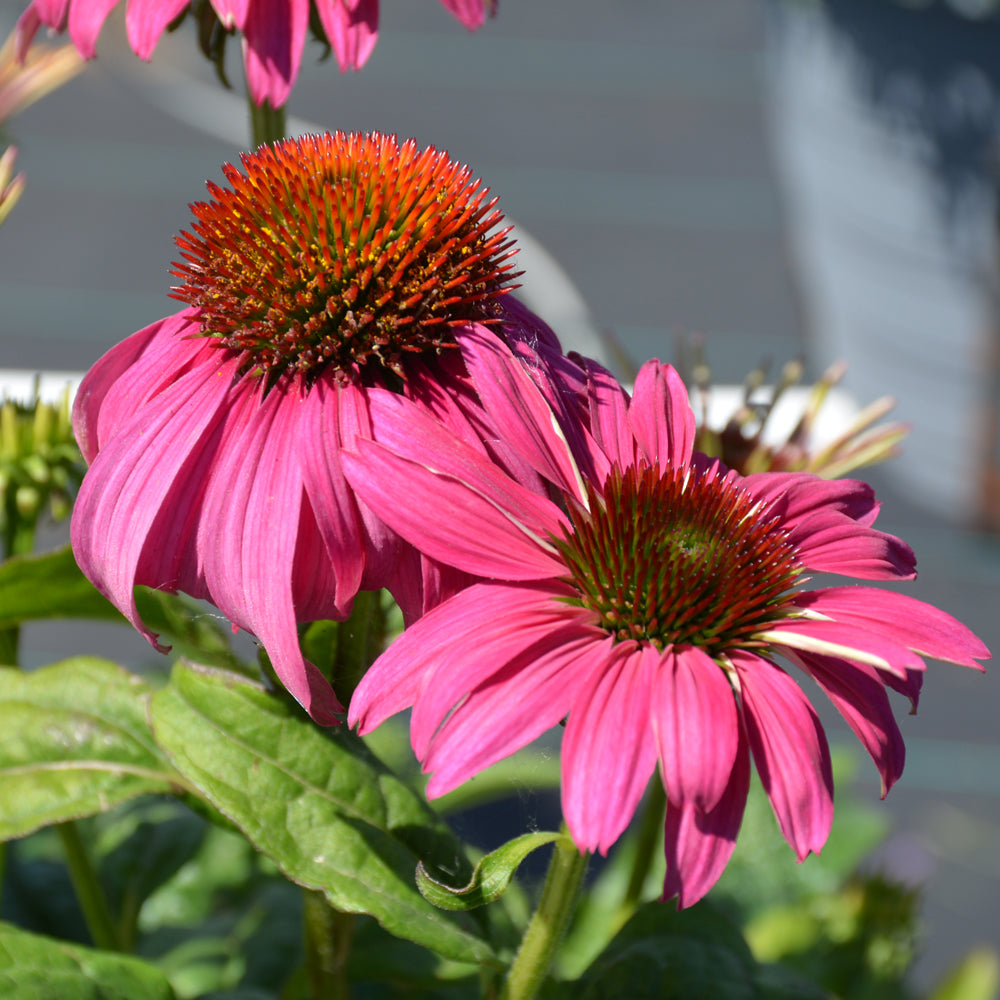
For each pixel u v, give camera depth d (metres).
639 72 3.33
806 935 0.55
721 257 2.30
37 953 0.46
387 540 0.43
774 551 0.44
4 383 1.73
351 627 0.45
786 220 2.48
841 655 0.42
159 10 0.46
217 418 0.44
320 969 0.47
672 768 0.41
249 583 0.43
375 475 0.43
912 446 1.39
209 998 0.51
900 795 1.07
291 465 0.43
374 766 0.46
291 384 0.44
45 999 0.45
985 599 1.30
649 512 0.43
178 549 0.43
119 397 0.44
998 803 1.07
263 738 0.45
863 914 0.56
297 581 0.43
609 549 0.43
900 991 0.56
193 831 0.55
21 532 0.50
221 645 0.47
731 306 2.12
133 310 2.03
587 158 2.79
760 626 0.43
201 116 2.90
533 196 2.57
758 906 0.56
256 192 0.44
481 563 0.43
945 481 1.38
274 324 0.44
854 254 1.35
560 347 0.46
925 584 1.32
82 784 0.46
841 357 1.45
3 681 0.47
